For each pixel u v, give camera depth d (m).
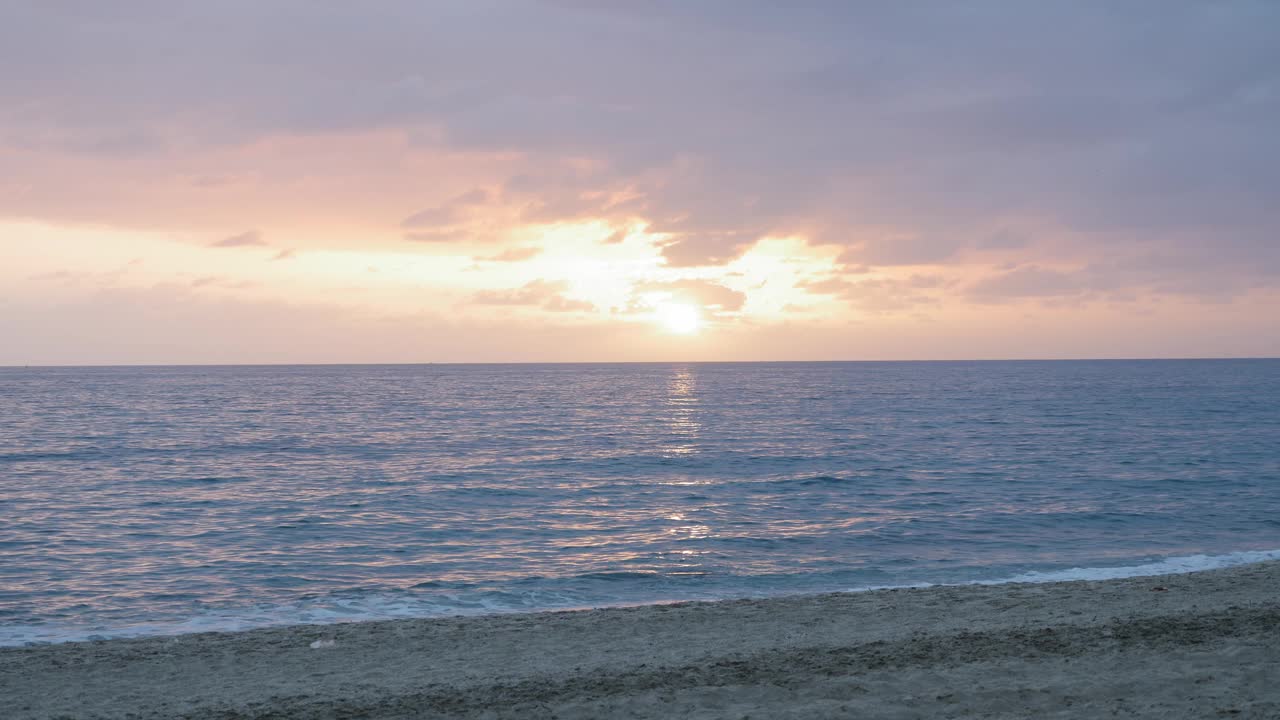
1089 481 42.25
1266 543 26.78
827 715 9.35
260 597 20.89
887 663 11.35
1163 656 11.02
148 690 11.62
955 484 41.78
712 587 21.53
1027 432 72.38
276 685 11.72
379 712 10.11
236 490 40.78
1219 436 66.56
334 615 19.00
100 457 56.09
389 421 91.19
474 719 9.75
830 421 88.12
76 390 175.12
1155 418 87.31
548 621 15.74
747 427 81.62
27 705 10.98
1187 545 26.53
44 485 42.59
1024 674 10.57
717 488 41.28
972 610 15.41
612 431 78.19
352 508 35.31
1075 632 12.62
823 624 14.72
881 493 39.06
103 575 23.38
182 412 105.56
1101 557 24.69
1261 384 185.25
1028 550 26.03
